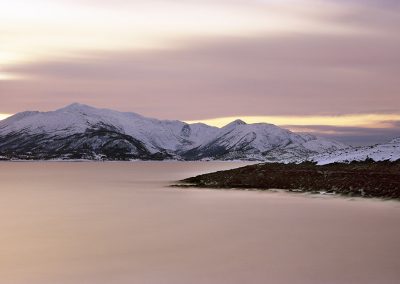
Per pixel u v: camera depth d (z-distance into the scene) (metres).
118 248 34.44
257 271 27.67
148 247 34.66
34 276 27.38
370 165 84.25
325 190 72.56
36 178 150.25
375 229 40.31
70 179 142.12
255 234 39.16
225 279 26.25
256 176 90.25
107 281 26.27
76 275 27.47
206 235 39.19
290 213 51.22
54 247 35.09
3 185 113.00
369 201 59.78
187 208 58.41
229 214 51.91
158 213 54.19
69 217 51.62
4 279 26.92
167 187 96.31
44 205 64.75
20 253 33.16
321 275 26.66
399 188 63.12
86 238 38.53
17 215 53.72
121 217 51.16
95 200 71.50
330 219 46.09
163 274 27.42
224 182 91.81
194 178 106.06
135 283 25.84
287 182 82.88
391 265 28.55
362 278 26.00
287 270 27.75
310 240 36.16
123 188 99.19
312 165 95.75
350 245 34.12
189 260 30.52
